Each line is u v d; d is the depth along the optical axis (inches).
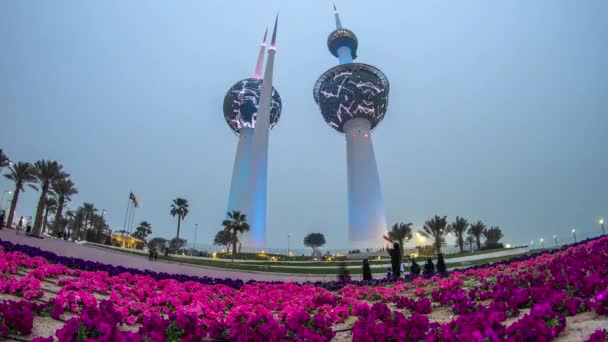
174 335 288.7
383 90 5093.5
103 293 485.1
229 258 3437.5
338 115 5064.0
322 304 506.9
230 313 335.6
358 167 4795.8
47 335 271.1
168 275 812.6
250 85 5866.1
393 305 537.0
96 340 226.1
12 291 374.0
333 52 5753.0
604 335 218.8
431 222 2938.0
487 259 2146.9
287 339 296.8
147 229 4421.8
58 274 545.6
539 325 247.9
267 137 4820.4
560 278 403.2
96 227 4092.0
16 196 2317.9
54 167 2336.4
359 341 266.7
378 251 3843.5
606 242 709.9
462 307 391.5
